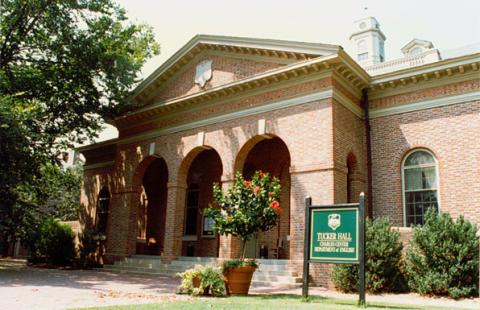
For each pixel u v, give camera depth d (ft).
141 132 72.08
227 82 61.11
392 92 55.06
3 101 53.16
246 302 29.17
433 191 50.55
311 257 31.01
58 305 27.96
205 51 65.16
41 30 65.46
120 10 68.44
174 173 64.64
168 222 62.90
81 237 76.74
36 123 63.21
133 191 70.69
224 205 38.47
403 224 51.39
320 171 48.70
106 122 75.51
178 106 65.46
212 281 34.68
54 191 92.89
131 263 65.72
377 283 39.19
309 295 36.81
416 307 28.55
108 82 67.92
